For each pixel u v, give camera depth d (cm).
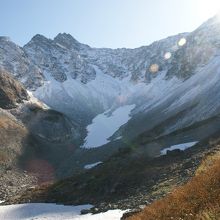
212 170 1914
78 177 6269
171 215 1634
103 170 6022
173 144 8262
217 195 1502
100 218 3219
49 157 14312
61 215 4128
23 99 19162
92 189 5259
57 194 5575
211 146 5716
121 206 3653
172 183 3800
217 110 13575
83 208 4403
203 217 1244
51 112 18850
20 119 16988
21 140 13988
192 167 4297
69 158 15325
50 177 11956
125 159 6931
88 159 15338
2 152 12188
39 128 17000
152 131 14950
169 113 18862
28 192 6456
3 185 9600
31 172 11906
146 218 1850
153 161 5981
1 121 14575
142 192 4166
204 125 8756
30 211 4641
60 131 17762
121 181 5019
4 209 4916
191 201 1639
